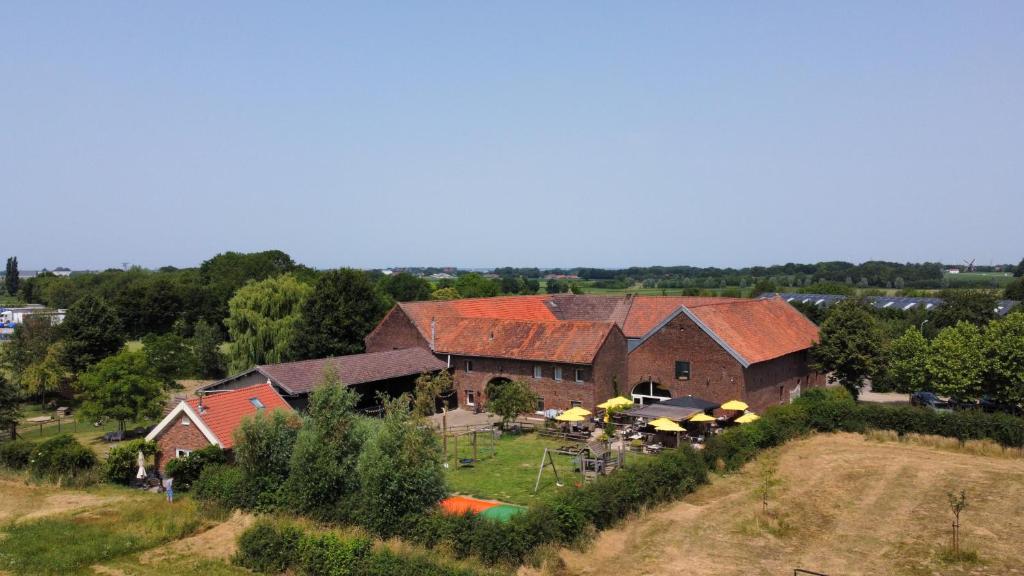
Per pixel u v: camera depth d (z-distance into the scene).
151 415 47.38
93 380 47.19
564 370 49.69
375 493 24.89
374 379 49.19
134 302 101.94
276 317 70.19
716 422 45.06
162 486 33.31
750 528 27.61
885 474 35.00
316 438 27.22
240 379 47.09
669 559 24.75
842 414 44.31
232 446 33.22
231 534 27.17
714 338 46.59
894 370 48.66
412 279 117.88
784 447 40.62
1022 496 31.34
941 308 64.44
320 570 22.89
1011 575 23.31
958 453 39.06
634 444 41.41
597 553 25.17
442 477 26.36
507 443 43.06
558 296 72.25
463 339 55.88
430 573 21.19
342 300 63.75
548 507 25.34
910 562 24.48
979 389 43.44
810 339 54.78
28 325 66.44
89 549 25.41
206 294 107.25
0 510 30.23
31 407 62.84
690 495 31.95
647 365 50.41
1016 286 94.44
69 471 34.91
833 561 24.64
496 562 22.91
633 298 66.44
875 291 125.12
